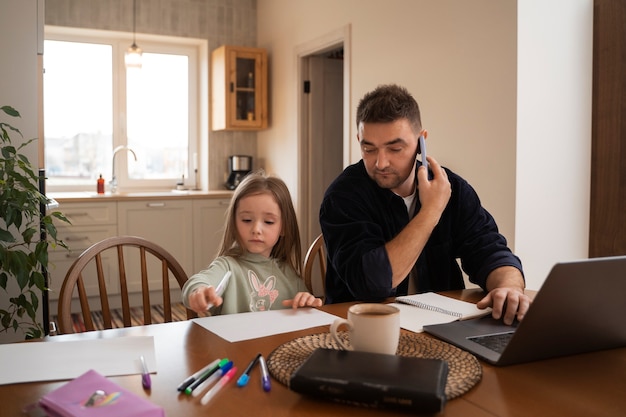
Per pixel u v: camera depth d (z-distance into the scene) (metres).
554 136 2.66
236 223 1.57
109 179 4.98
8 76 2.54
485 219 1.71
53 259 4.09
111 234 4.27
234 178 5.02
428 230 1.45
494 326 1.19
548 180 2.66
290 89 4.60
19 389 0.86
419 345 1.05
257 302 1.55
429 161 1.50
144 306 1.62
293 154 4.58
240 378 0.88
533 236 2.63
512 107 2.57
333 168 4.61
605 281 0.92
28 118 2.57
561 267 0.85
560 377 0.92
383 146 1.48
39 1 2.60
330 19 3.99
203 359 1.00
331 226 1.57
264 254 1.60
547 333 0.95
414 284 1.73
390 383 0.78
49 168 4.78
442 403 0.75
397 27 3.30
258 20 5.14
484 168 2.73
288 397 0.83
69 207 4.12
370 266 1.41
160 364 0.97
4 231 2.19
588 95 2.76
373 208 1.63
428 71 3.07
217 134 5.11
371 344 0.93
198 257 4.60
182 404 0.81
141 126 5.06
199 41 5.01
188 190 5.09
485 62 2.71
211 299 1.21
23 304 2.29
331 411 0.78
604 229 2.72
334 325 0.95
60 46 4.73
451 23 2.90
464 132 2.84
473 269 1.65
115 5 4.61
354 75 3.73
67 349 1.02
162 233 4.46
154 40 4.95
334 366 0.84
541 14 2.59
